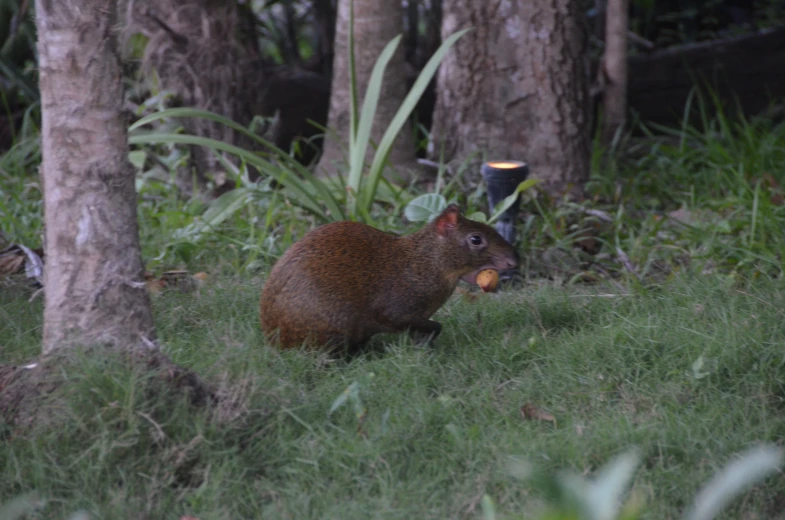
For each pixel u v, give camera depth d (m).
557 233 13.13
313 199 12.25
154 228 13.05
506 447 7.31
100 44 7.51
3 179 15.15
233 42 15.02
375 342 9.98
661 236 13.36
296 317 9.18
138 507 6.58
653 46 20.70
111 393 7.20
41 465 6.76
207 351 8.87
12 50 17.77
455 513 6.59
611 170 16.30
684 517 6.59
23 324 9.85
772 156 16.30
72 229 7.67
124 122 7.76
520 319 10.27
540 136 15.00
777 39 20.19
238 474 6.98
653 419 7.89
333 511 6.51
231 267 11.89
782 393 8.49
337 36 15.44
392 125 12.48
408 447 7.42
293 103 18.64
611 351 9.16
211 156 14.89
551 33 14.68
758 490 6.92
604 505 4.69
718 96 20.30
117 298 7.76
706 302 10.31
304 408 7.80
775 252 12.25
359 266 9.36
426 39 20.73
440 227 9.62
